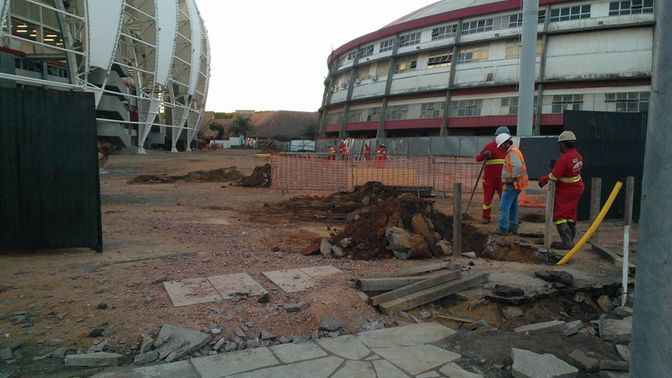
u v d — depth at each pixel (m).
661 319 1.87
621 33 41.91
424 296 5.14
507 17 47.09
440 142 40.12
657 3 1.91
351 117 60.88
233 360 3.78
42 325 4.25
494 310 5.18
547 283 5.63
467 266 6.47
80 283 5.36
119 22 40.84
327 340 4.23
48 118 6.66
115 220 10.04
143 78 53.38
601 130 10.56
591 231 6.62
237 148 84.12
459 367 3.77
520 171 8.59
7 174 6.53
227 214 11.42
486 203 10.01
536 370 3.55
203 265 6.23
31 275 5.66
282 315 4.60
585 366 3.79
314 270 6.06
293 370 3.65
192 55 62.41
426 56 52.50
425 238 7.24
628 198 5.32
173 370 3.59
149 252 6.96
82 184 6.83
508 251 7.37
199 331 4.18
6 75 29.67
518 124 21.11
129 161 36.84
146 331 4.17
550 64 43.97
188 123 71.38
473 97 48.09
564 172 7.36
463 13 49.16
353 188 15.42
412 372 3.66
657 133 1.88
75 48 37.88
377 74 57.56
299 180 16.77
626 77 40.88
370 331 4.47
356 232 7.28
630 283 5.71
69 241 6.79
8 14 31.80
